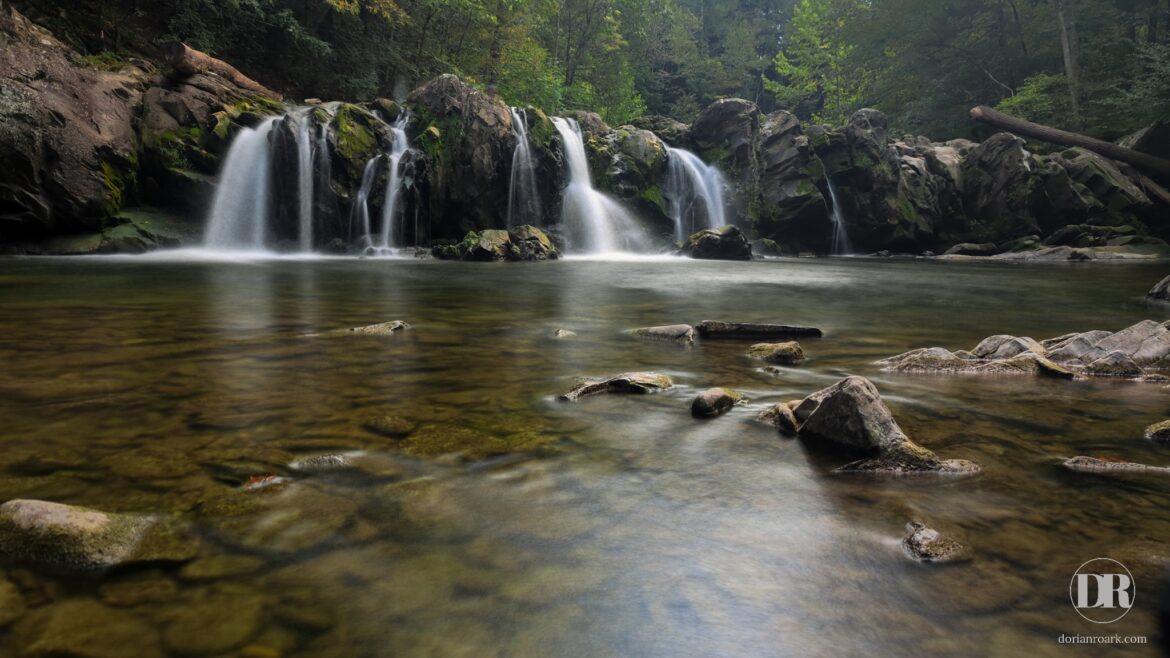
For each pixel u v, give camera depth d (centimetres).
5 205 1460
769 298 948
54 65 1602
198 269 1223
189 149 1731
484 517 195
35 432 260
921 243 2727
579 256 2108
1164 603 148
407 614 144
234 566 162
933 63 3716
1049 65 3509
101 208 1574
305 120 1870
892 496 221
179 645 131
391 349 470
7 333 490
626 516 199
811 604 152
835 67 4869
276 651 130
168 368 382
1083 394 374
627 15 4712
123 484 210
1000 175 2709
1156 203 2697
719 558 174
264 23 2344
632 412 319
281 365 401
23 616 139
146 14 2172
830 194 2617
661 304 835
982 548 183
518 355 462
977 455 266
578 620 143
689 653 133
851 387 274
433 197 2009
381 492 211
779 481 232
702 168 2630
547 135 2253
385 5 2620
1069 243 2570
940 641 139
